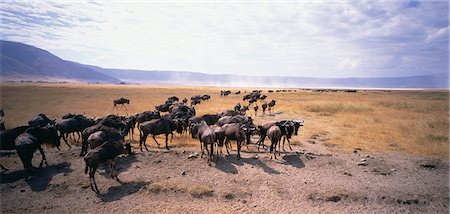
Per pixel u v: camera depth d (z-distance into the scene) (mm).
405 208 10188
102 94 60375
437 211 10000
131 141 18094
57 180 12031
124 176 12406
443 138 19172
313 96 64438
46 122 18094
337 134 21172
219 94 74375
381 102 46906
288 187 11531
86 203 10352
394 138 19406
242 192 11078
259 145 16516
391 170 13375
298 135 20719
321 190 11234
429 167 13883
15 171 12828
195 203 10352
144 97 54844
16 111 30203
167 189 11156
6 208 9945
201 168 13266
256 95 51281
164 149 15898
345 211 9914
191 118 20172
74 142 17672
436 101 50875
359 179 12406
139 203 10336
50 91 65625
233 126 14414
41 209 9945
